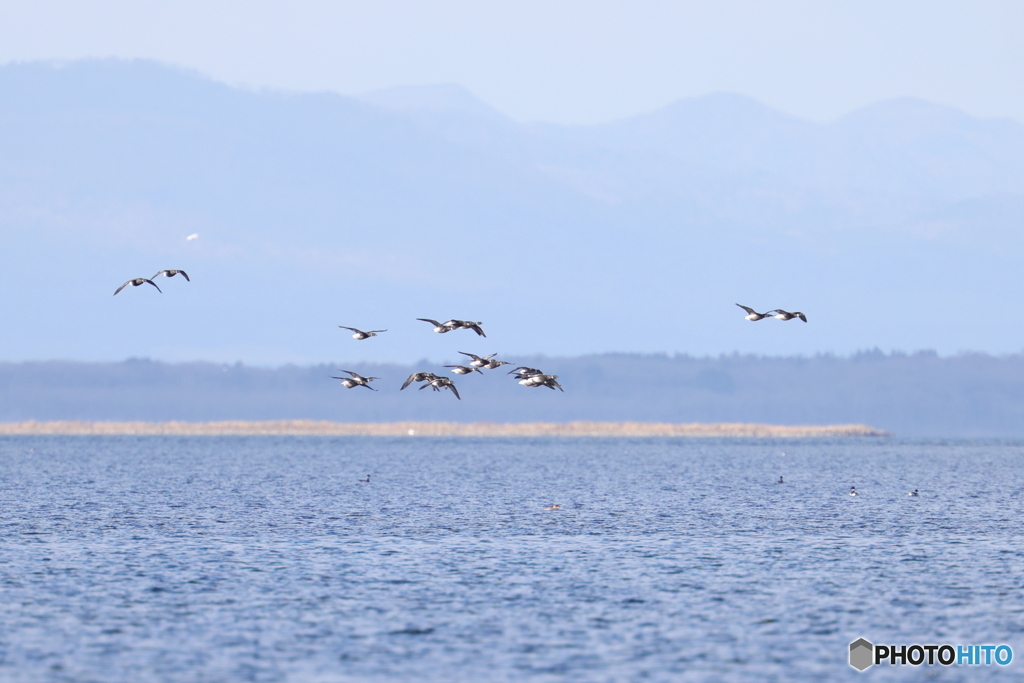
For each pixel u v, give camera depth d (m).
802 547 62.22
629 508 85.50
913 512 83.44
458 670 36.50
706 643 39.97
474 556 58.25
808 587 49.72
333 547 61.31
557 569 54.16
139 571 52.72
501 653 38.50
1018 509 86.50
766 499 95.38
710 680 35.66
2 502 88.12
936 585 50.25
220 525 71.69
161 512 80.38
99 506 85.06
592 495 99.06
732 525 73.31
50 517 76.12
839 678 36.16
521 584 50.16
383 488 107.44
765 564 55.94
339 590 48.53
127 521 73.81
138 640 39.72
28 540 63.28
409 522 74.12
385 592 48.19
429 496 97.00
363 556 58.00
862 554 59.53
